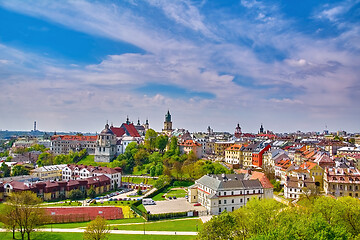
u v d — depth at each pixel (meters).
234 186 157.88
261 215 99.31
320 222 78.19
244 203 158.25
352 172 170.50
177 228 129.25
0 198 191.12
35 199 135.50
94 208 169.38
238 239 94.12
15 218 121.19
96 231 106.50
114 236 119.12
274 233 76.38
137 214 156.25
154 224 136.38
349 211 94.56
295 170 181.75
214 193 153.62
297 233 73.81
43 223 134.00
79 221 150.00
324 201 101.88
